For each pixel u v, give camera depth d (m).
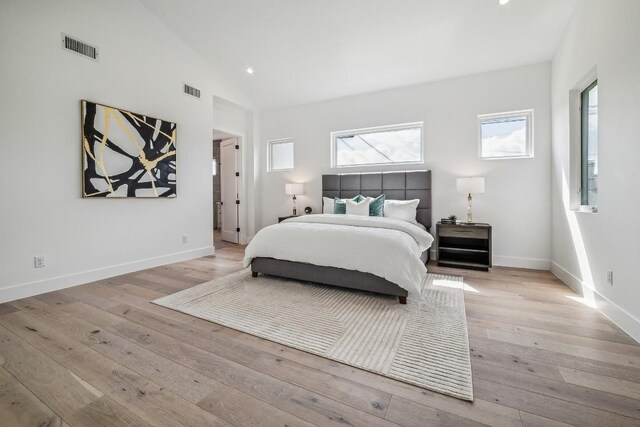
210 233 4.57
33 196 2.69
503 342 1.82
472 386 1.40
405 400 1.32
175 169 3.96
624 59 1.96
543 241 3.65
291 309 2.36
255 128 5.54
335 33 3.58
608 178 2.18
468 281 3.13
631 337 1.87
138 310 2.36
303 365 1.60
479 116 3.95
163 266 3.81
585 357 1.64
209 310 2.35
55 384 1.43
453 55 3.66
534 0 2.85
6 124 2.51
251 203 5.56
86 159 3.02
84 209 3.06
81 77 3.00
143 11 3.57
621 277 2.02
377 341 1.84
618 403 1.27
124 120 3.35
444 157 4.14
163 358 1.66
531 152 3.72
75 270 3.00
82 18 3.00
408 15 3.19
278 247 2.98
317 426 1.17
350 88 4.59
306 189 5.22
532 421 1.18
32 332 1.97
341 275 2.70
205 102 4.41
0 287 2.50
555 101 3.41
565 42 3.07
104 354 1.70
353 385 1.42
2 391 1.38
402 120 4.41
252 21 3.58
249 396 1.35
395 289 2.48
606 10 2.20
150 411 1.25
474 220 3.97
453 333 1.94
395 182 4.36
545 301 2.54
